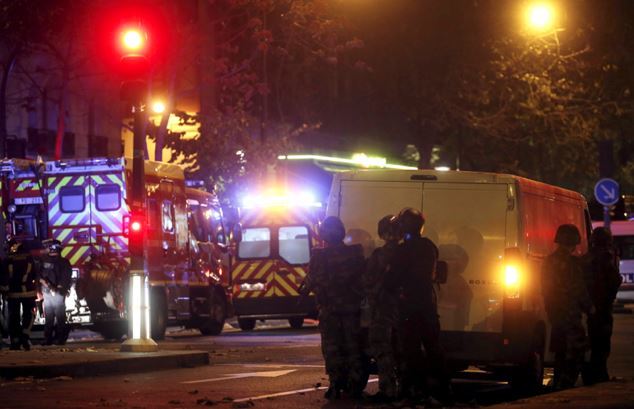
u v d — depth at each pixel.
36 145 66.88
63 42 63.00
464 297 23.81
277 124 76.31
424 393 21.17
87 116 71.50
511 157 81.81
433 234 24.14
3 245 40.62
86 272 41.75
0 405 21.50
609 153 60.19
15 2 56.03
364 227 24.56
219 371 28.92
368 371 23.69
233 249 51.72
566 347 23.27
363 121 84.81
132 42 32.22
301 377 27.08
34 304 35.97
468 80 77.69
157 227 43.78
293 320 55.19
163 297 43.94
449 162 87.75
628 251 77.94
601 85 81.25
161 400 22.41
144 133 32.22
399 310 21.05
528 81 77.19
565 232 23.25
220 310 49.25
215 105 74.00
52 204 42.94
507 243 23.80
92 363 27.75
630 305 77.50
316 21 66.44
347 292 22.34
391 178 24.55
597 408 17.88
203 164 63.38
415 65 78.88
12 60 56.56
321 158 73.44
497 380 26.72
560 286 23.17
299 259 51.31
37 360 28.16
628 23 80.00
